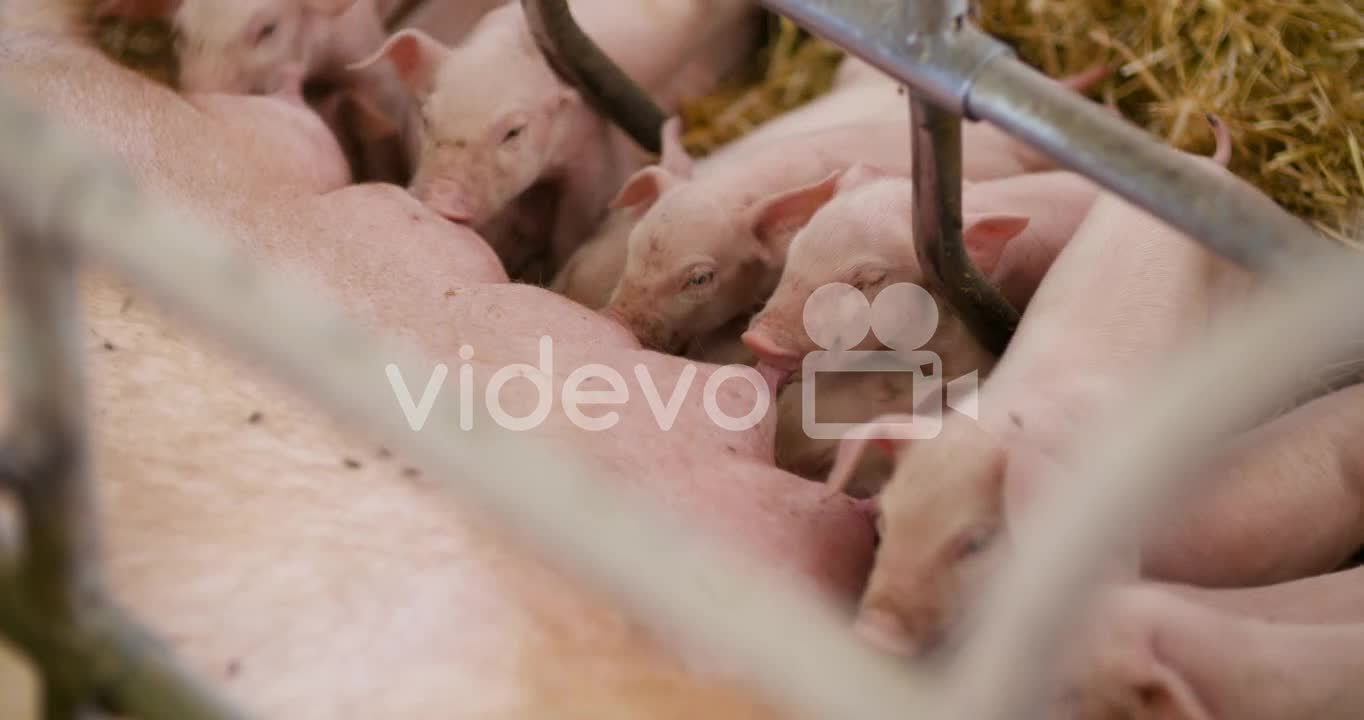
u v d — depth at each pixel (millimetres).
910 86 1336
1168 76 1942
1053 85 1307
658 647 1313
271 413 1401
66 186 1098
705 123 2041
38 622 1181
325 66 1886
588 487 1087
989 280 1623
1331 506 1586
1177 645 1409
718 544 1396
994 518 1411
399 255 1589
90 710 1193
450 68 1817
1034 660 1112
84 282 1459
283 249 1558
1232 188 1264
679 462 1463
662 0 2012
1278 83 1907
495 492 1077
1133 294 1587
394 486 1372
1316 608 1494
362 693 1276
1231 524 1560
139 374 1406
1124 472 1147
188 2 1766
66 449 1155
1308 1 1922
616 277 1786
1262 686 1415
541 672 1294
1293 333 1174
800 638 1011
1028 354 1566
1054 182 1782
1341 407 1617
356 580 1322
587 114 1863
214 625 1294
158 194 1569
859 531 1466
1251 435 1604
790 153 1810
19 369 1146
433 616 1310
